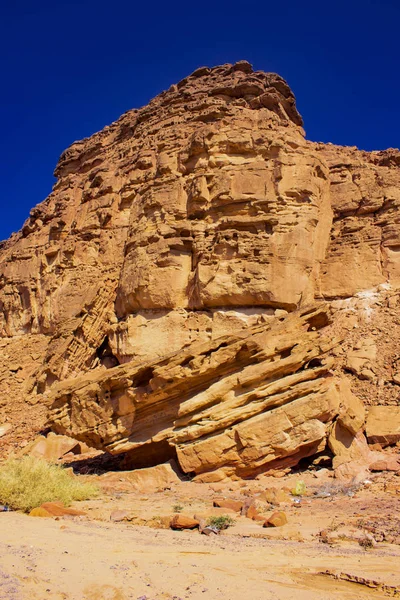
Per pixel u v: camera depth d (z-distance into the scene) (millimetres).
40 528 10492
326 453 16703
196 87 34719
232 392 16766
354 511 12055
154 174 28625
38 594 6773
